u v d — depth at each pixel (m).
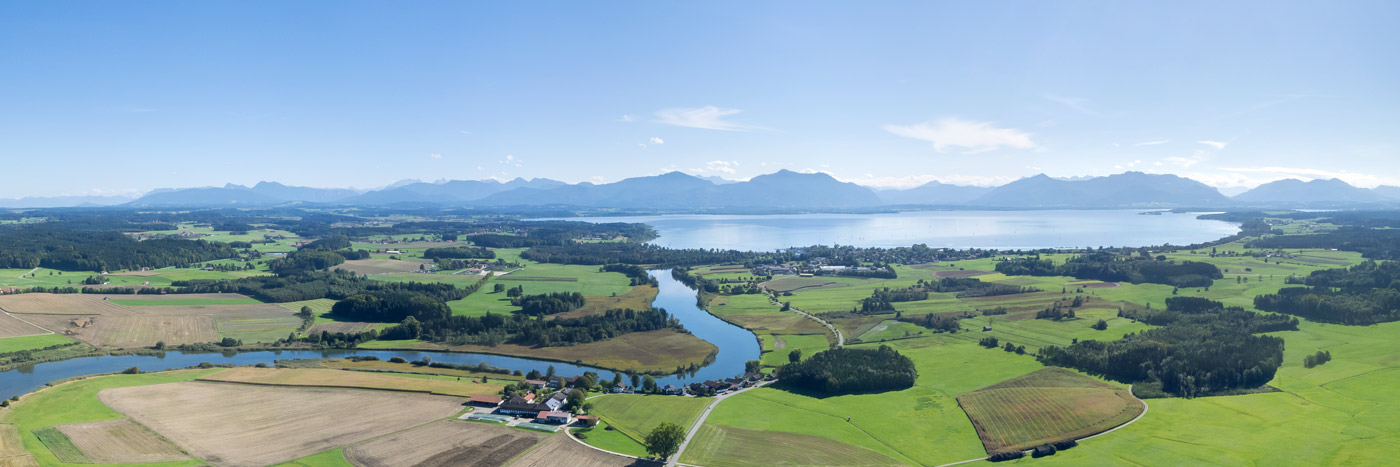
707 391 189.88
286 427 158.38
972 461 144.50
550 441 151.88
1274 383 186.75
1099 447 148.38
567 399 172.38
